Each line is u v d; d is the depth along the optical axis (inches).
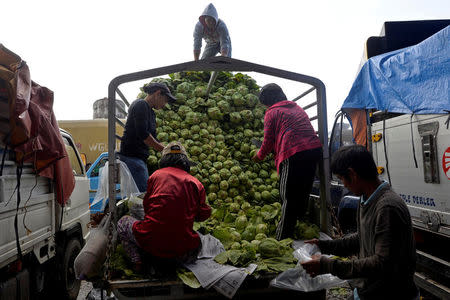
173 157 111.3
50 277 154.4
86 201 202.2
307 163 121.8
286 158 122.3
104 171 141.6
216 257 106.3
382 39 200.8
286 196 123.6
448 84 120.6
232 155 174.6
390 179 156.0
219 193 159.9
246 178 161.6
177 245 98.9
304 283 93.0
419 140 134.8
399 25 202.7
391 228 62.2
